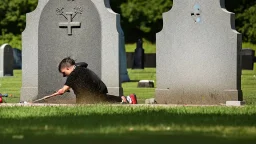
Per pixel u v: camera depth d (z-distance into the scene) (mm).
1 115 26453
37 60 38312
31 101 38312
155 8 149000
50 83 38125
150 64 122438
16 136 18594
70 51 37875
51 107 30547
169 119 23875
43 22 38188
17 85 60625
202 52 35594
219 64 35406
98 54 37531
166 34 36156
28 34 38438
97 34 37500
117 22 37500
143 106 31344
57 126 21406
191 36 35750
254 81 63969
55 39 38000
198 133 19328
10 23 147125
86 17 37625
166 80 36312
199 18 35562
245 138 18078
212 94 35531
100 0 37500
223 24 35219
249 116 25484
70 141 17328
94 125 21656
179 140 17547
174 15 36031
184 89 36000
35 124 22266
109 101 34719
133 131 19812
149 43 152375
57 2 37938
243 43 146125
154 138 18047
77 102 34438
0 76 79875
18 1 145250
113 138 18047
